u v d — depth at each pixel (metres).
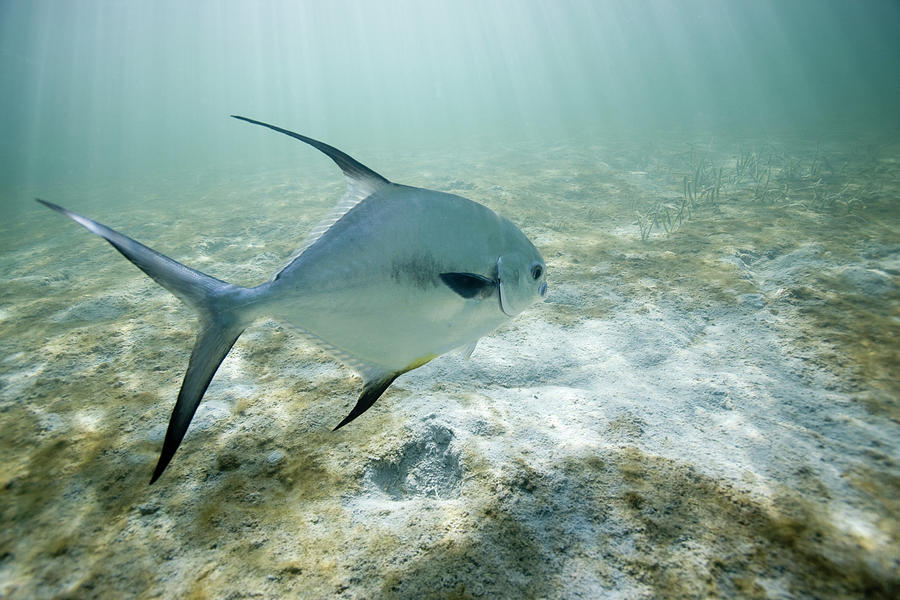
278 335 4.09
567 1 101.94
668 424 2.65
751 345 3.51
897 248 5.02
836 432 2.50
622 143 19.84
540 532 1.94
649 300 4.44
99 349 3.90
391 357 1.71
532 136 26.80
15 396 3.23
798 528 1.86
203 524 2.09
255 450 2.59
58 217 13.62
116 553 1.95
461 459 2.43
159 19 81.56
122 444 2.66
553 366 3.51
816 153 12.93
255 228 8.84
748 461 2.29
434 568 1.82
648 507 2.02
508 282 1.79
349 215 1.66
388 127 51.66
